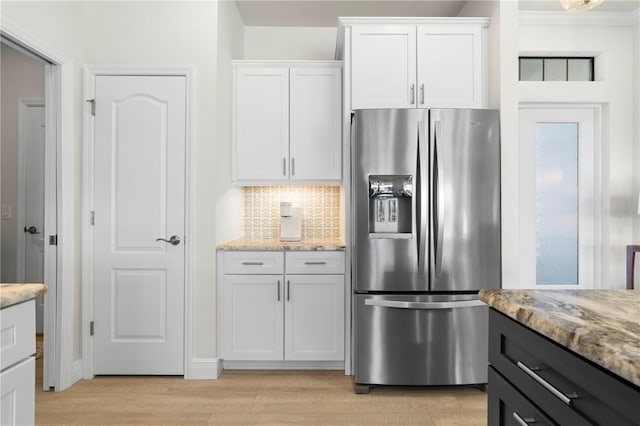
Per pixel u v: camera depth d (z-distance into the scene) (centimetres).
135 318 296
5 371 129
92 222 296
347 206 304
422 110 271
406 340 272
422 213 270
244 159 331
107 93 296
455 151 272
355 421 235
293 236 338
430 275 272
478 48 301
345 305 303
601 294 132
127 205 296
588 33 349
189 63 296
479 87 301
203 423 232
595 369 83
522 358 116
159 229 296
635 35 347
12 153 396
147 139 296
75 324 288
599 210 353
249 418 238
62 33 271
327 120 329
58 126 273
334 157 329
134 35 296
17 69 396
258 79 331
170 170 296
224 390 275
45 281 272
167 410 247
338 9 353
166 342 296
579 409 88
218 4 297
